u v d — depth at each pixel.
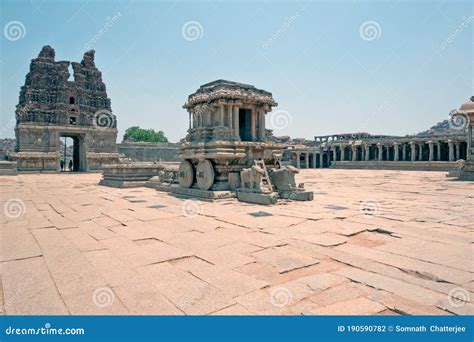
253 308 3.55
